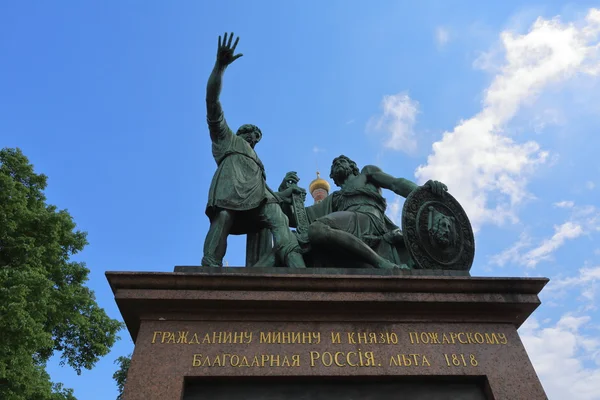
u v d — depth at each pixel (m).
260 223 6.66
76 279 15.59
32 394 12.34
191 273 5.07
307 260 6.38
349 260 6.24
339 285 5.12
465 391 4.71
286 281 5.10
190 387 4.53
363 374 4.64
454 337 5.03
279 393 4.54
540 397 4.62
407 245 5.82
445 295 5.21
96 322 15.54
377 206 7.17
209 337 4.82
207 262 5.80
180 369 4.56
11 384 11.86
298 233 6.77
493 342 5.04
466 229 6.23
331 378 4.62
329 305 5.06
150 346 4.71
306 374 4.59
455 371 4.74
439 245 5.97
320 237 6.06
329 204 7.46
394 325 5.06
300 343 4.84
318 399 4.52
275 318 5.02
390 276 5.19
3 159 16.30
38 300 12.67
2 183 14.55
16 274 12.58
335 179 7.77
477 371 4.76
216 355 4.68
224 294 5.01
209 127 6.84
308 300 5.03
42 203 16.42
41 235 14.88
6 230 14.15
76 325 14.86
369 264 6.12
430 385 4.71
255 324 4.97
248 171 6.68
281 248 6.25
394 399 4.57
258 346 4.78
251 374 4.56
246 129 7.48
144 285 5.03
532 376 4.77
